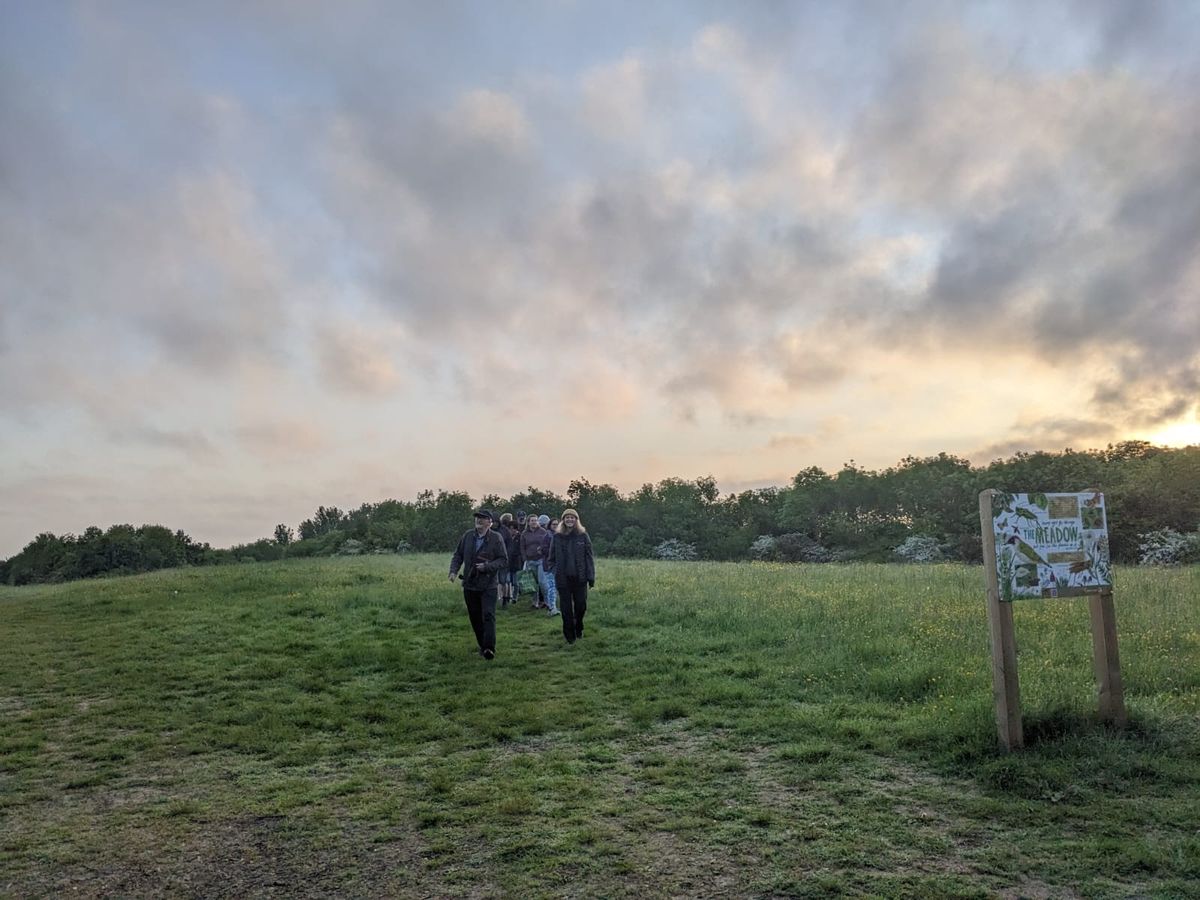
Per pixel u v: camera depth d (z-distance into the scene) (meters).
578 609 10.91
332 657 9.98
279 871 4.16
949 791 4.89
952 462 81.06
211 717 7.48
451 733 6.68
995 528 5.52
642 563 25.88
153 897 3.92
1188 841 3.95
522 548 14.39
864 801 4.76
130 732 7.14
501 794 5.10
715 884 3.78
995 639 5.49
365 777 5.61
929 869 3.85
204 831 4.75
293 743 6.56
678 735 6.36
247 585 17.27
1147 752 5.20
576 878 3.90
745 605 12.56
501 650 10.34
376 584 17.55
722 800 4.87
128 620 13.59
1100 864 3.81
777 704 7.11
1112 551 49.88
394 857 4.26
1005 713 5.36
